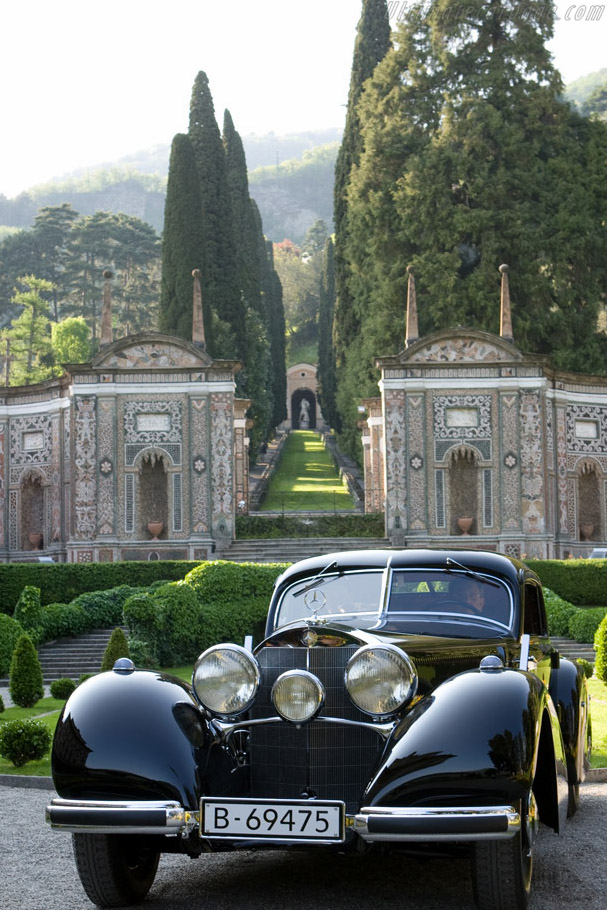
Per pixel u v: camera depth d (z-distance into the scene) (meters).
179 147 62.16
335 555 9.45
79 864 7.36
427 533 42.12
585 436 45.22
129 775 7.07
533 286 53.84
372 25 69.00
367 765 7.45
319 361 112.88
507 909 6.92
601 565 34.62
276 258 192.88
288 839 6.96
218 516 42.44
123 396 42.97
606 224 56.47
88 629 31.81
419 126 58.59
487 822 6.57
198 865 8.80
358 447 68.06
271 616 9.09
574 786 9.70
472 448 42.44
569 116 57.84
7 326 134.00
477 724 6.79
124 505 42.59
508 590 8.90
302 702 7.21
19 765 14.19
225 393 42.84
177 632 27.72
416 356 42.72
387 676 7.14
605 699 19.86
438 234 54.84
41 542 46.50
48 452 45.81
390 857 8.81
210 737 7.47
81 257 141.62
